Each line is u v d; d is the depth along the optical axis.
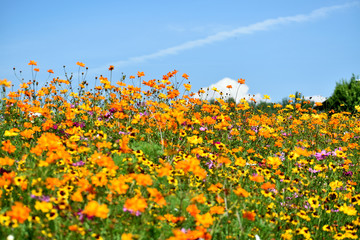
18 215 2.68
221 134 7.37
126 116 6.77
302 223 4.52
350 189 5.44
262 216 4.21
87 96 8.54
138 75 8.02
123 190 3.21
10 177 3.52
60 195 3.42
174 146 5.79
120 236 3.28
